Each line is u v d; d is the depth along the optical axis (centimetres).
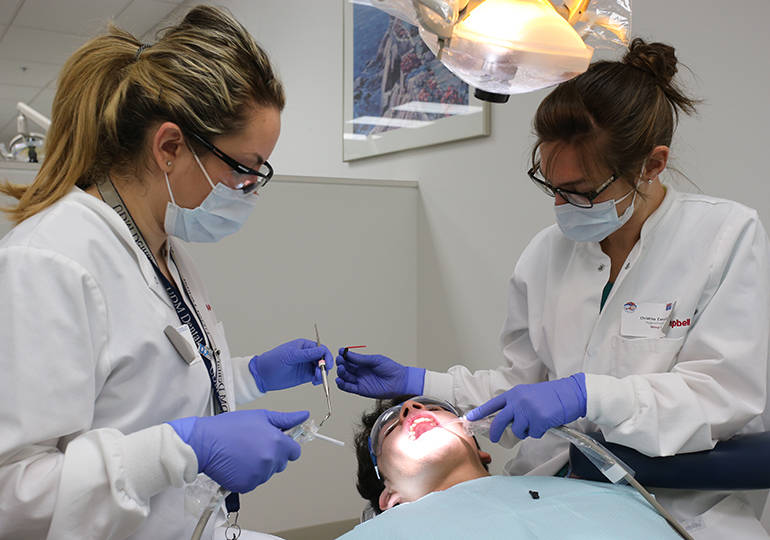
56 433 95
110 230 109
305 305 280
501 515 122
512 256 266
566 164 131
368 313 298
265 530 269
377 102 341
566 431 130
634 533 117
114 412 106
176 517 115
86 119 109
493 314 277
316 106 400
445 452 150
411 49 312
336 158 383
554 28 98
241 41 112
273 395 269
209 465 104
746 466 126
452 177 295
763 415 143
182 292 128
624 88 130
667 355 142
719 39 196
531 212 255
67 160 111
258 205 269
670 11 211
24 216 109
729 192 196
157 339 110
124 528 98
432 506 128
